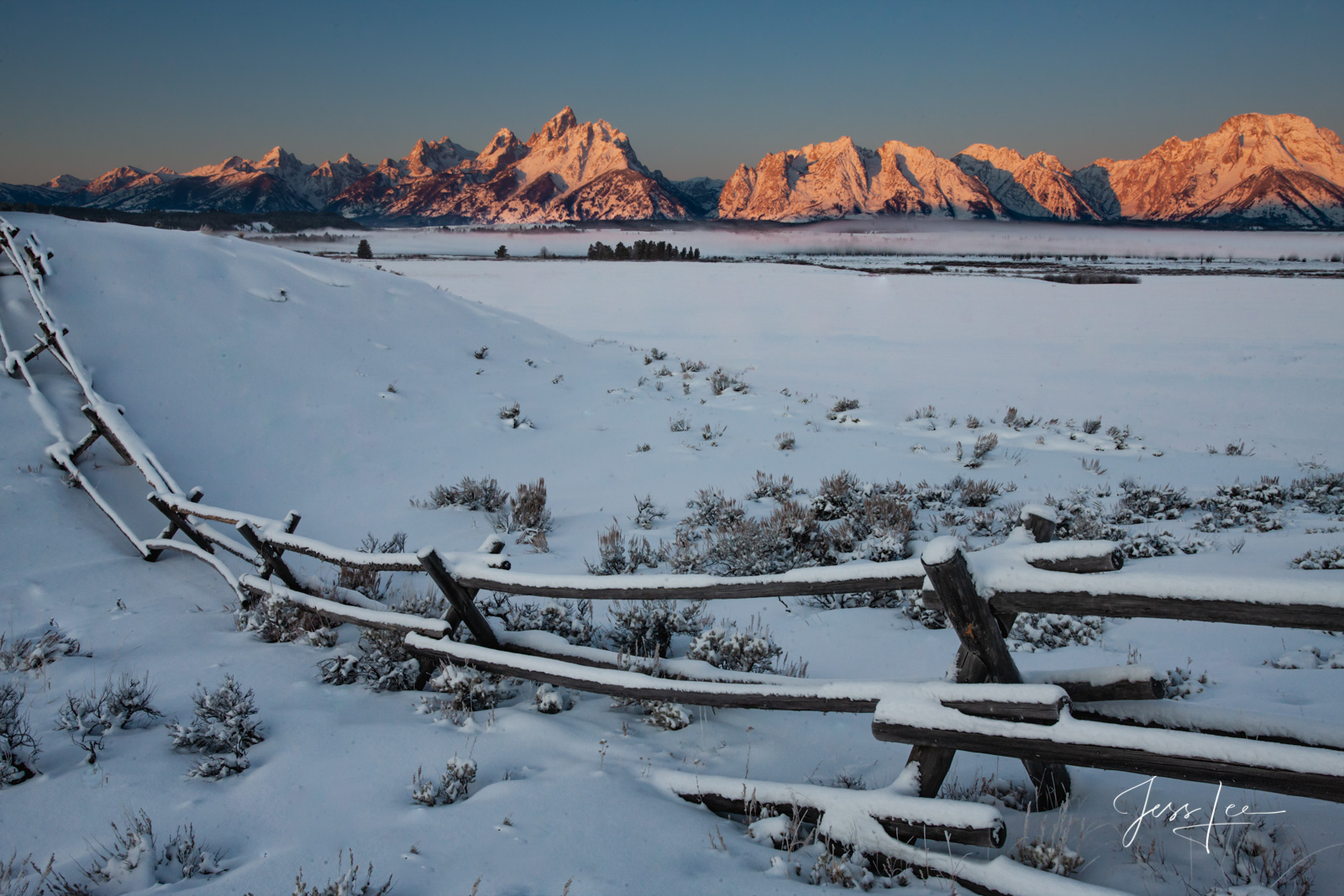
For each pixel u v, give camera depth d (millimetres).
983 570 2666
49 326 9672
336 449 11594
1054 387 22344
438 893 2438
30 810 2998
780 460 13508
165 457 9773
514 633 4512
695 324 36875
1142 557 8031
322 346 14352
